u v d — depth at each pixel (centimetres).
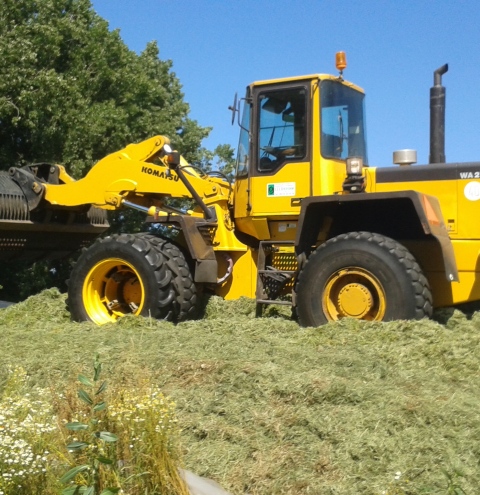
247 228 808
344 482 385
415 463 397
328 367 534
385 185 752
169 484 369
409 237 730
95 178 897
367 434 424
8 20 1797
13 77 1669
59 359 584
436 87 782
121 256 787
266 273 764
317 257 697
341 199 701
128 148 884
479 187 713
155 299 767
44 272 1831
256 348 594
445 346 582
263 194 782
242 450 422
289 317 758
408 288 658
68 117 1730
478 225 712
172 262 778
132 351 584
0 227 934
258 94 791
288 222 786
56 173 966
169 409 399
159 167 858
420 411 451
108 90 1973
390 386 498
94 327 737
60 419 394
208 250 796
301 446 419
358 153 813
